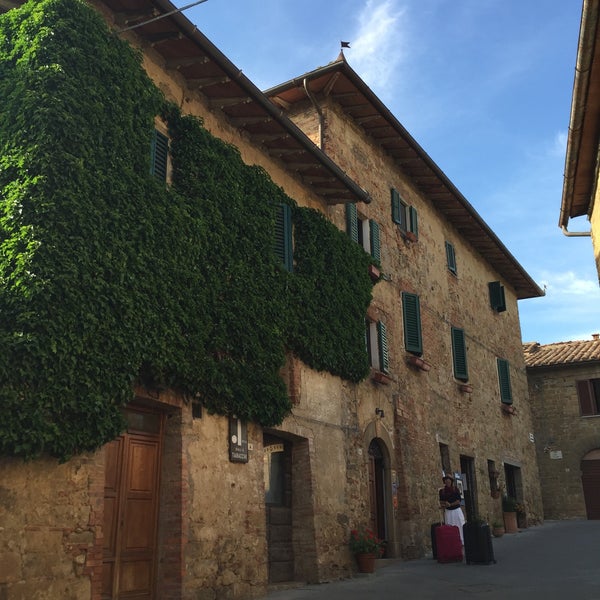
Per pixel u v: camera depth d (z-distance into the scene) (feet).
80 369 23.25
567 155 38.70
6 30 26.63
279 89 48.47
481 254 80.38
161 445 28.81
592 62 29.91
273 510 36.19
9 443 20.86
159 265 27.99
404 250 57.41
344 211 49.03
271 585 33.63
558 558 42.80
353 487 41.78
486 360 74.54
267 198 37.93
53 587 21.74
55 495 22.40
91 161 25.41
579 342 103.81
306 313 39.29
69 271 23.39
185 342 28.68
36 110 24.23
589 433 92.12
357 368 43.80
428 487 52.90
